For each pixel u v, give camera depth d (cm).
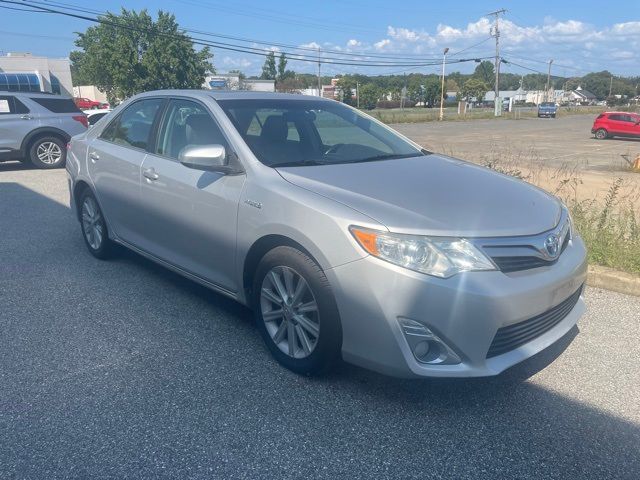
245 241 355
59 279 509
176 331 405
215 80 4919
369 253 290
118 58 4344
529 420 303
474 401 320
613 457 274
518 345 307
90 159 530
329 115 461
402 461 270
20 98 1213
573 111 7706
